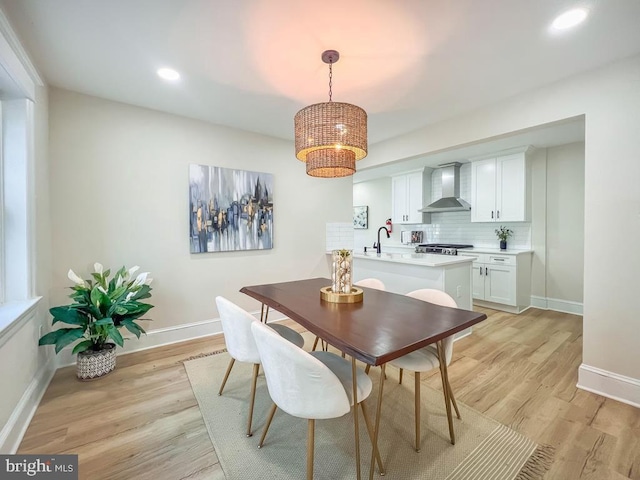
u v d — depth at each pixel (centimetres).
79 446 159
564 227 423
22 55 175
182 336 306
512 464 148
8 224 189
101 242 263
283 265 376
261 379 231
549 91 232
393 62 203
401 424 178
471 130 284
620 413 188
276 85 236
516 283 413
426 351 178
